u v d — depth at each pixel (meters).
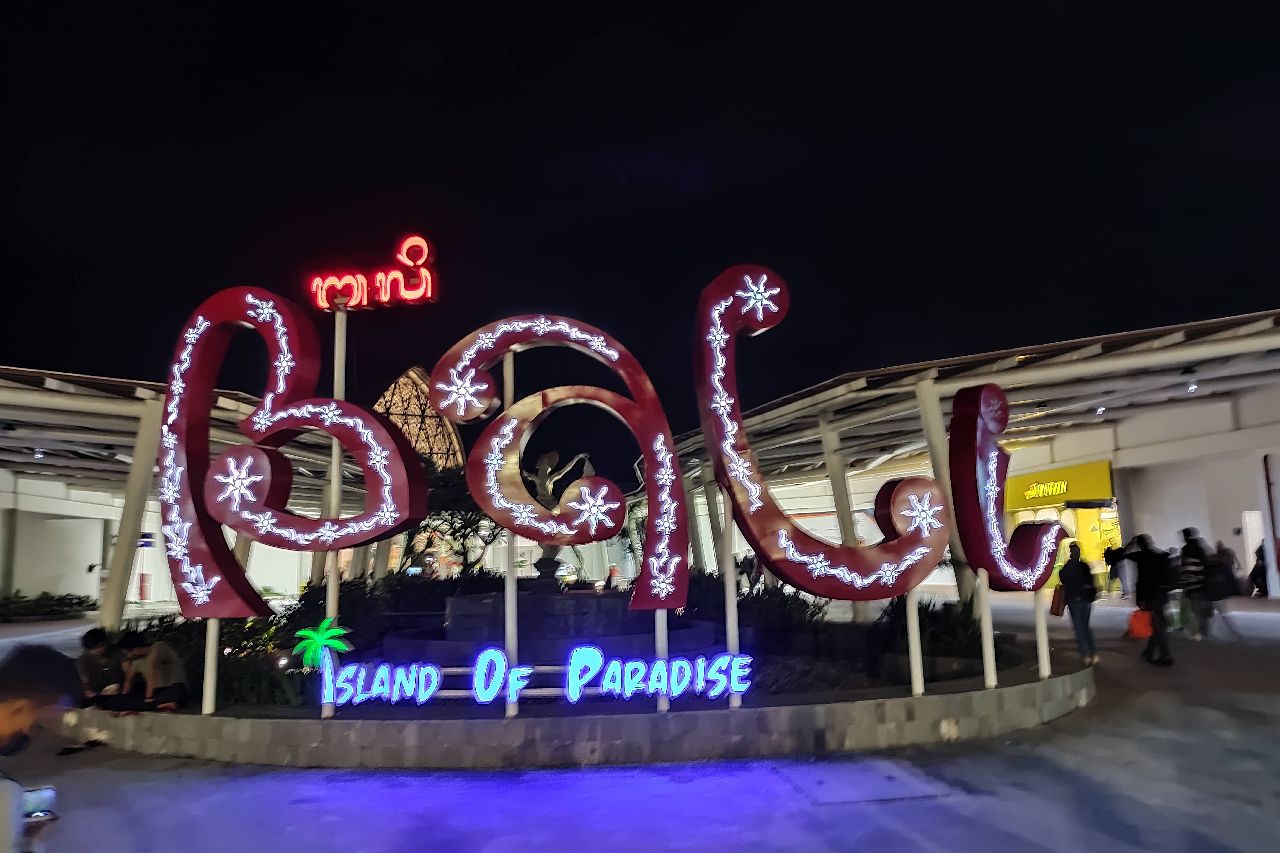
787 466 24.47
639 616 10.43
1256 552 20.33
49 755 8.10
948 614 10.80
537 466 12.93
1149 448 22.53
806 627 13.14
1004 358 12.88
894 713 7.85
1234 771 6.82
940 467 13.07
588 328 7.77
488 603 10.10
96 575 33.00
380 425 7.59
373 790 6.82
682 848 5.51
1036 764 7.12
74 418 13.83
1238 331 12.05
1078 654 12.30
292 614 14.24
